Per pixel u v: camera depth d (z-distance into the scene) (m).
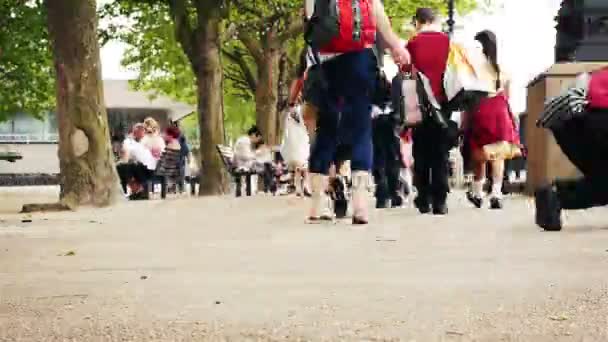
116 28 31.45
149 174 23.88
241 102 51.50
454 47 11.76
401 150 13.75
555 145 15.17
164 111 79.69
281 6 32.38
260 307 4.25
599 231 8.54
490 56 12.65
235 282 5.19
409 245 7.39
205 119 26.73
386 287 4.87
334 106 10.02
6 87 29.28
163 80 40.78
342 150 10.85
